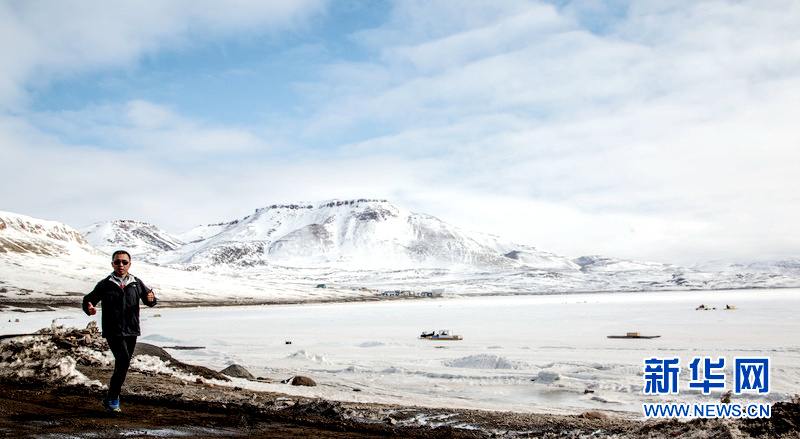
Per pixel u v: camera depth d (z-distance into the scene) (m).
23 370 10.31
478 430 7.93
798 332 48.88
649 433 7.50
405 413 8.97
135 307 7.52
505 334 53.94
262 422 7.70
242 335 56.16
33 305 109.81
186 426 7.10
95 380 10.59
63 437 6.09
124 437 6.26
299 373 25.28
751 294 197.12
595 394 19.69
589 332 54.47
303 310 126.50
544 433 7.82
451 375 24.30
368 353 37.22
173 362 16.58
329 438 6.94
